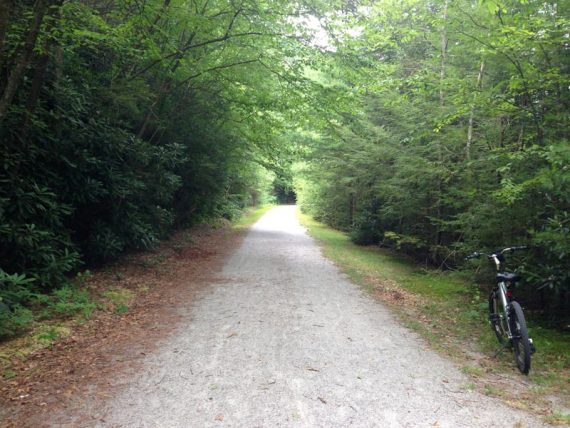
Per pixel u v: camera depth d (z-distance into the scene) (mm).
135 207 10070
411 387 4125
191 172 15602
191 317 6535
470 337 5910
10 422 3389
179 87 12945
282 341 5406
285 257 13367
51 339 5336
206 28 10461
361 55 11531
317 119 13242
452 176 10930
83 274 8789
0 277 5832
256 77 12750
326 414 3549
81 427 3314
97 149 8969
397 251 16234
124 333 5738
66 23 7332
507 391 4125
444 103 11211
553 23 6648
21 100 7293
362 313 6949
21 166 7297
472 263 8984
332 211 25469
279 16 10586
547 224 7105
